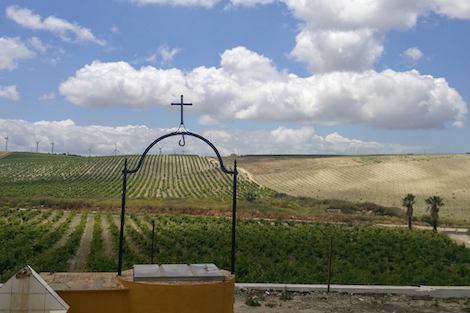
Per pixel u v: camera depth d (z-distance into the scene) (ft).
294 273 78.18
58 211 225.97
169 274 28.91
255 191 349.00
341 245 126.82
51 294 23.97
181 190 355.15
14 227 152.05
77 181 390.01
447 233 199.93
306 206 285.43
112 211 236.02
